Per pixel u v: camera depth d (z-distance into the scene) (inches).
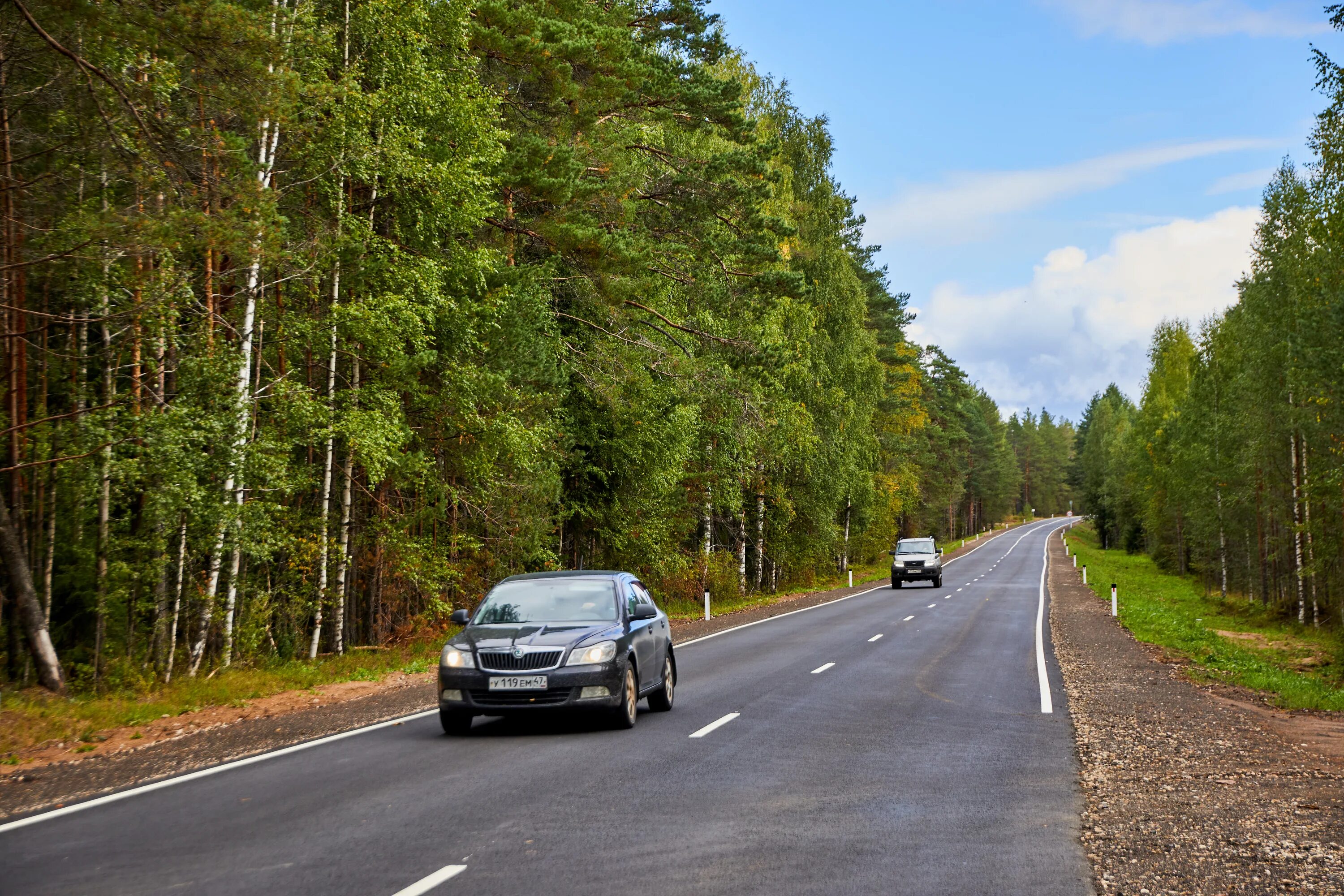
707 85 1186.6
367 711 525.7
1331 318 1218.0
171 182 558.6
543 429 900.0
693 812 284.2
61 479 617.6
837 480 1835.6
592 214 1075.3
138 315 568.4
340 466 844.0
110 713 499.8
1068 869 231.3
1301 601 1616.6
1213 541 2374.5
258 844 250.5
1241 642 1227.9
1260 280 1716.3
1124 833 266.5
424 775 341.1
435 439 879.1
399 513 840.9
